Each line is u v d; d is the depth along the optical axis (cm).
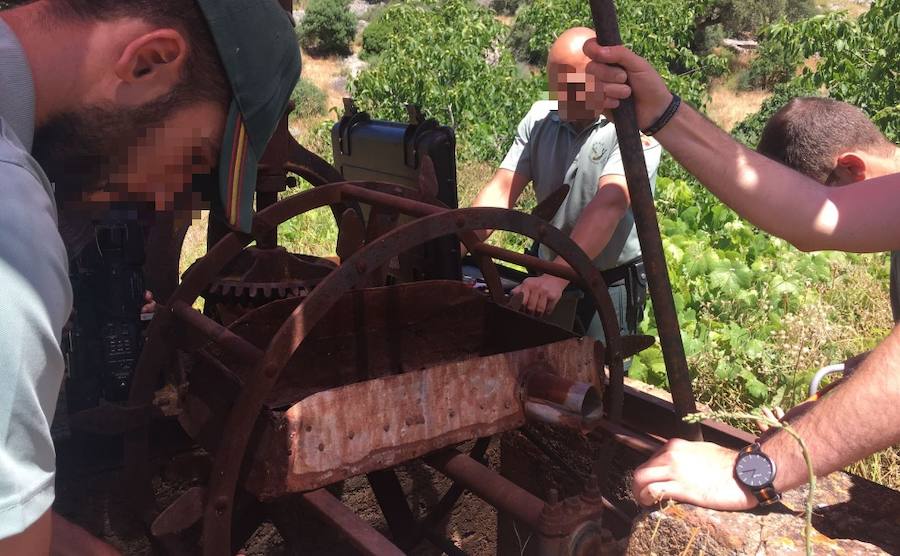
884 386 143
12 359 88
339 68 3947
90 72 102
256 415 165
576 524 176
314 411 167
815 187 171
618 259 333
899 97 1085
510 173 354
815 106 217
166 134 109
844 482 193
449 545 260
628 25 1644
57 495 221
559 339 221
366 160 298
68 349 232
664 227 713
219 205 122
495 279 263
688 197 808
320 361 222
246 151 117
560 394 190
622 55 169
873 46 1173
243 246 222
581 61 283
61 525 124
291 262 244
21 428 90
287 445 165
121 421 207
